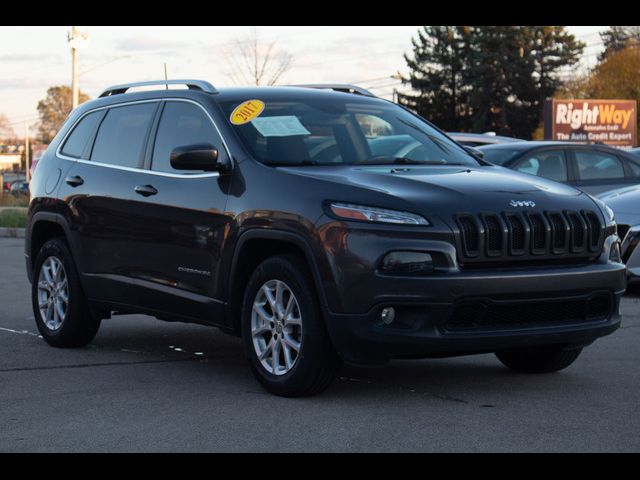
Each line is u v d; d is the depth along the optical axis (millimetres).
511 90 75562
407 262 5172
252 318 5812
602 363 6660
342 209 5340
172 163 6078
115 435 4859
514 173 6203
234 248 5887
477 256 5258
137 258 6719
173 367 6695
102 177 7105
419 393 5746
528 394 5711
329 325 5340
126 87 7391
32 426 5059
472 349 5297
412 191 5418
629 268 9961
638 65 73562
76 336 7402
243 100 6512
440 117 81812
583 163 12844
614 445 4590
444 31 81250
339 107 6684
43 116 126000
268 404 5488
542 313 5473
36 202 7758
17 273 13242
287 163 6008
